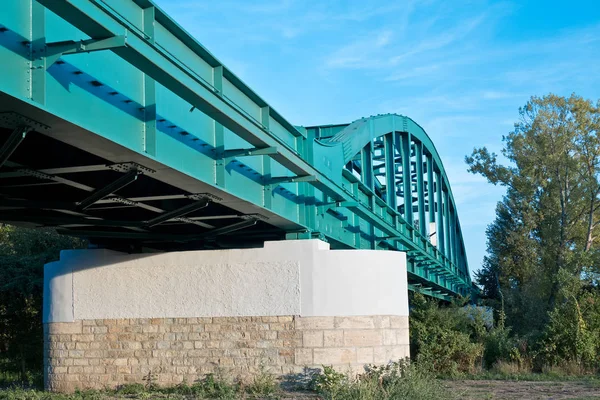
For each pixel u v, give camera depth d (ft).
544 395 66.90
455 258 190.80
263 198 67.05
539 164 173.88
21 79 35.04
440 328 93.56
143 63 40.68
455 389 71.72
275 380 68.33
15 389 76.02
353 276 70.69
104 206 61.05
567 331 95.71
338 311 69.67
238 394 64.75
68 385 72.74
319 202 81.66
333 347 69.05
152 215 70.13
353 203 84.53
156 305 71.82
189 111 52.85
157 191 59.31
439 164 164.66
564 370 90.53
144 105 46.60
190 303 71.10
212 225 75.97
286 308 69.56
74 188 58.85
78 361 72.90
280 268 70.28
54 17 38.40
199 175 54.65
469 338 96.89
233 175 60.59
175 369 70.33
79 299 73.77
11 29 34.53
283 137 72.28
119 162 46.60
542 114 170.60
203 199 58.90
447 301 202.49
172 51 49.83
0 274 126.62
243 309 70.13
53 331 74.38
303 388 67.67
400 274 73.82
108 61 42.86
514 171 180.14
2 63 33.78
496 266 217.56
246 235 81.82
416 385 59.06
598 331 97.76
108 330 72.59
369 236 107.65
